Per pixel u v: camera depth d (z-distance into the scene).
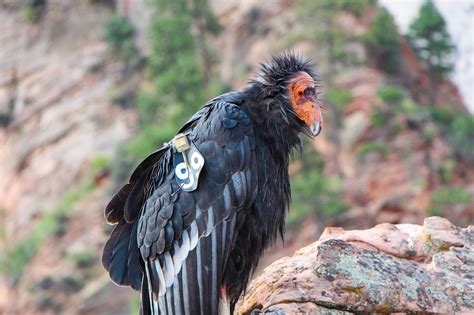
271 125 7.95
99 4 76.94
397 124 56.69
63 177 66.56
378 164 54.31
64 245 60.56
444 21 67.69
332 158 55.06
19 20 77.19
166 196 7.61
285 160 8.02
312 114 7.96
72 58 74.12
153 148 56.12
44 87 73.12
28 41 76.12
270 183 7.80
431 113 59.19
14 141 70.69
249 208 7.64
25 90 73.38
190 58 59.78
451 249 7.86
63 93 72.31
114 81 71.56
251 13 66.75
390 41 64.69
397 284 7.55
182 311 7.37
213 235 7.47
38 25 76.75
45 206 65.62
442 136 57.38
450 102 66.06
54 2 77.31
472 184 55.12
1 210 67.50
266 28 65.62
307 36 61.34
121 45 72.00
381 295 7.50
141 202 7.92
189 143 7.71
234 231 7.56
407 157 55.12
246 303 7.98
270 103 8.00
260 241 7.77
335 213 48.84
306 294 7.44
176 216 7.52
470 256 7.81
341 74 60.28
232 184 7.58
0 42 76.25
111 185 62.09
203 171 7.60
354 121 56.56
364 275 7.57
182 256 7.45
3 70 74.94
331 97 56.38
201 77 58.75
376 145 54.75
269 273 8.04
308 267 7.82
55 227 61.56
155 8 70.06
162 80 58.25
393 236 8.04
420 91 64.94
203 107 8.17
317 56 60.38
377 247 7.94
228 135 7.70
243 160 7.65
